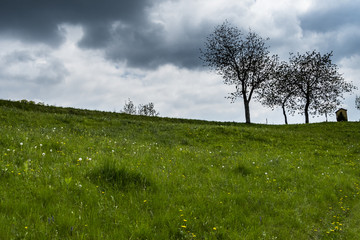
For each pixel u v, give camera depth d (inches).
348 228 281.3
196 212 247.8
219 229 223.1
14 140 396.8
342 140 1120.8
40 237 166.2
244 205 290.5
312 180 466.3
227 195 304.5
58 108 1307.8
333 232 260.5
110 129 863.1
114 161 307.9
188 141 831.1
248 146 845.8
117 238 183.0
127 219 210.2
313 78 2272.4
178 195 281.6
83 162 337.1
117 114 1464.1
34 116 863.1
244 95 2036.2
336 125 1562.5
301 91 2308.1
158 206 247.3
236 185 354.9
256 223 249.9
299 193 378.3
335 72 2224.4
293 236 245.6
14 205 197.6
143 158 419.5
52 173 278.1
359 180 534.3
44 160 330.0
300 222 273.6
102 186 266.8
